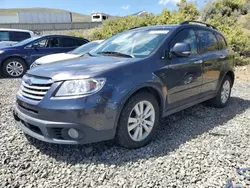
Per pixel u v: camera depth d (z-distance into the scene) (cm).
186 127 414
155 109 355
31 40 945
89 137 293
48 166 293
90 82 290
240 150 328
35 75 317
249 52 1117
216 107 527
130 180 266
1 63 895
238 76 907
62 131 292
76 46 1009
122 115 313
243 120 451
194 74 417
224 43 536
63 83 291
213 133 386
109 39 467
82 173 280
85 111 284
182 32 416
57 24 3622
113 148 335
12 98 590
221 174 273
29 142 349
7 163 297
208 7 1711
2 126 406
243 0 1834
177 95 389
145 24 1652
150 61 349
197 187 252
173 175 272
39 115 296
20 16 3934
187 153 320
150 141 356
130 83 314
